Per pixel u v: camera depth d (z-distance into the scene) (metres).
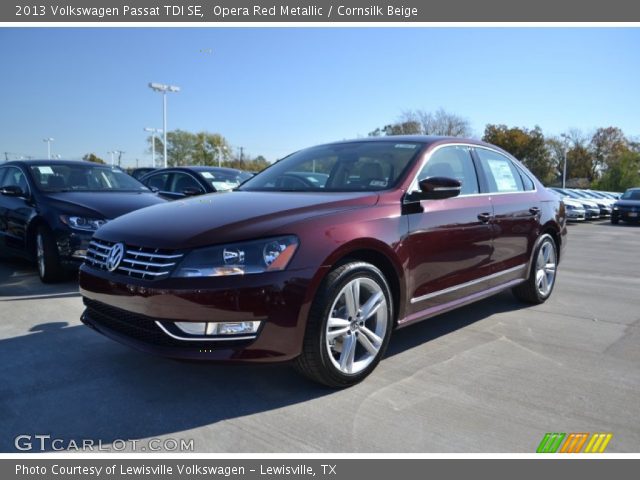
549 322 4.71
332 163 4.19
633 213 20.39
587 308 5.28
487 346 4.01
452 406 2.97
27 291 5.64
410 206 3.59
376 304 3.30
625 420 2.84
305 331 2.95
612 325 4.66
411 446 2.57
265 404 3.00
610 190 57.00
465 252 4.04
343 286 3.07
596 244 12.58
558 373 3.48
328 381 3.10
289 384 3.27
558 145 68.31
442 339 4.18
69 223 5.75
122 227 3.32
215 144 79.38
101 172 7.22
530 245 5.00
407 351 3.88
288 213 3.12
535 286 5.18
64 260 5.75
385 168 3.87
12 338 4.08
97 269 3.29
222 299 2.76
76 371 3.45
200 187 8.68
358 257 3.29
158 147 77.06
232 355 2.79
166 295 2.80
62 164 7.03
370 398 3.07
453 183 3.54
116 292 3.04
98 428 2.74
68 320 4.55
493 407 2.97
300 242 2.94
